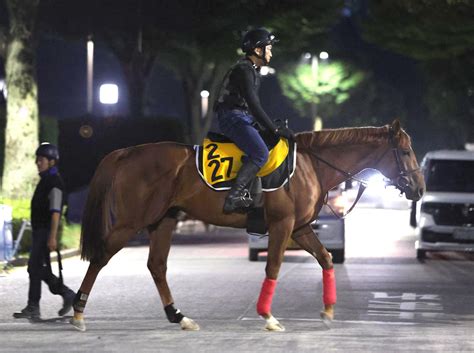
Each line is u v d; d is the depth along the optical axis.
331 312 14.37
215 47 47.38
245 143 13.57
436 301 17.53
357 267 24.38
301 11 47.19
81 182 40.56
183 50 54.16
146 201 13.84
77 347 12.42
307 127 101.69
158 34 48.28
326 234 25.31
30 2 31.20
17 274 21.92
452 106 74.56
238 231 42.38
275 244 13.94
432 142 105.25
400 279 21.33
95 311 15.97
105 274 22.06
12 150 31.22
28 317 14.90
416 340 13.07
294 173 13.98
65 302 15.05
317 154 14.31
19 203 27.16
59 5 46.44
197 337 13.23
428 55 43.72
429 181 27.27
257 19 47.03
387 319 15.27
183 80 57.97
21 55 31.25
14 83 31.28
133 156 13.95
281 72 89.75
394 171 14.53
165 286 14.11
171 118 41.94
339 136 14.38
